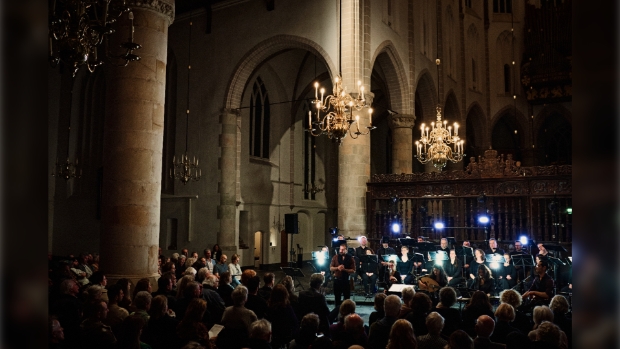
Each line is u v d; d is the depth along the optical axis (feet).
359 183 59.67
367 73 62.59
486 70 113.91
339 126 39.91
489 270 37.47
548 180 48.55
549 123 118.21
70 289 21.61
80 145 89.20
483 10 114.93
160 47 33.47
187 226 74.90
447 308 21.08
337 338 17.26
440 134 58.90
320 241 94.63
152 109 32.53
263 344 16.60
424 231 56.44
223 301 27.53
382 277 48.67
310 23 66.64
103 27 20.92
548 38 110.73
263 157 83.41
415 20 83.66
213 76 75.36
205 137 74.90
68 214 87.25
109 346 16.61
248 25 72.74
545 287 32.27
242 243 76.33
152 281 31.12
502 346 16.22
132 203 31.09
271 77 84.07
